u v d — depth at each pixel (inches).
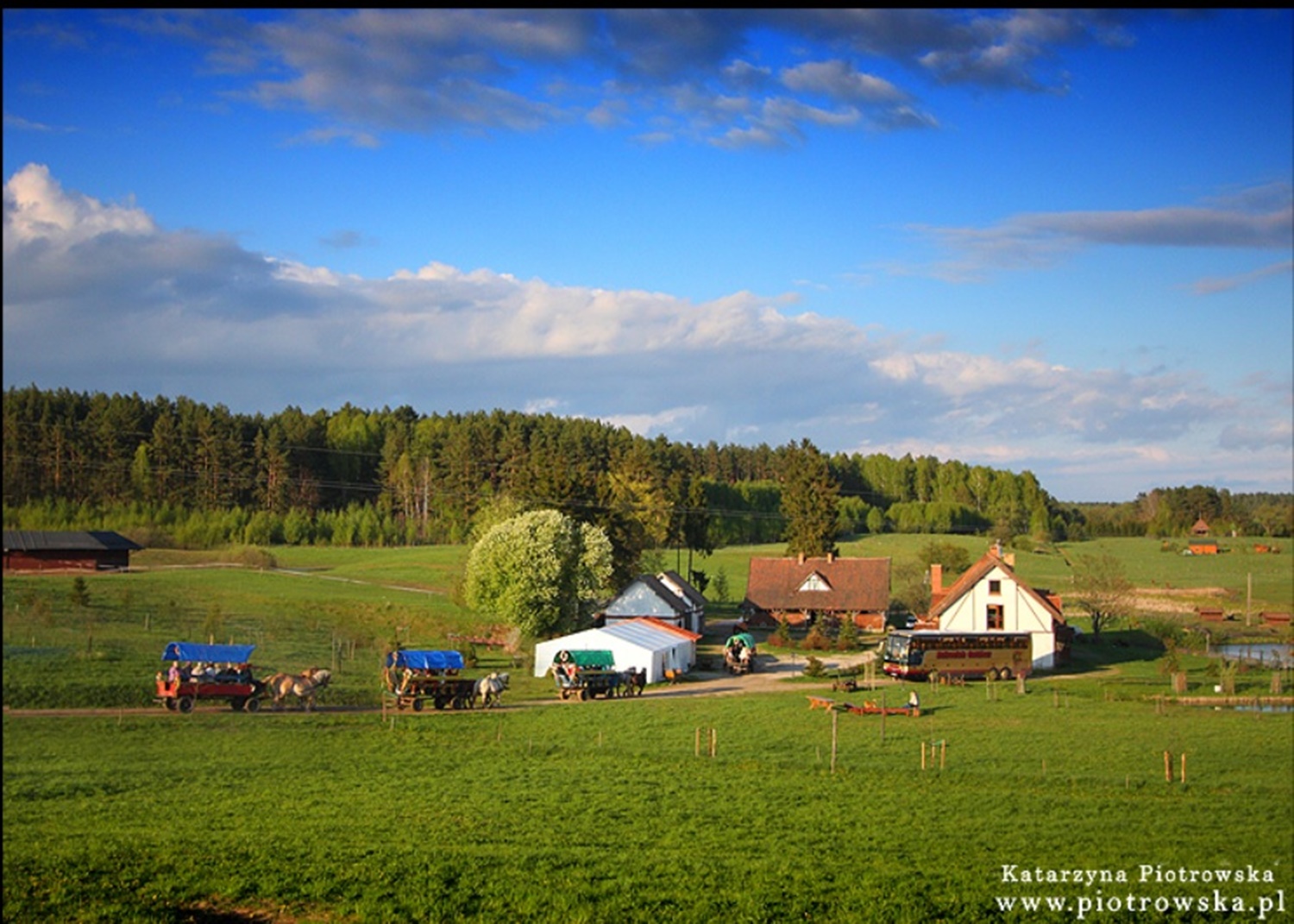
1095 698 2942.9
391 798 1659.7
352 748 2036.2
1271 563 7524.6
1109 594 4426.7
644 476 5866.1
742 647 3486.7
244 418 7726.4
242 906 1101.7
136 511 6254.9
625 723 2415.1
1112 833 1617.9
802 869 1362.0
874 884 1307.8
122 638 2928.2
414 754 2012.8
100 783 1648.6
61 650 2652.6
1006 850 1505.9
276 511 7175.2
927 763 2042.3
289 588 4419.3
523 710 2588.6
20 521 5654.5
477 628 3887.8
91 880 1136.8
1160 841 1584.6
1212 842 1587.1
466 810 1598.2
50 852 1233.4
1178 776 1977.1
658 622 3708.2
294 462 7731.3
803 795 1782.7
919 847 1499.8
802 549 5831.7
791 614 4606.3
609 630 3452.3
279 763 1871.3
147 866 1197.1
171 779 1706.4
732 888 1261.1
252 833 1393.9
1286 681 3223.4
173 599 3762.3
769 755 2084.2
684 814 1635.1
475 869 1269.7
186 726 2118.6
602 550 3715.6
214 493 6943.9
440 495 7869.1
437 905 1124.5
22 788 1587.1
